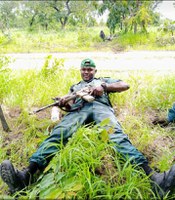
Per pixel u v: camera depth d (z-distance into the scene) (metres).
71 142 3.06
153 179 2.79
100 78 3.92
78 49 10.45
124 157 2.99
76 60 8.30
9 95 4.84
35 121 4.11
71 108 3.62
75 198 2.69
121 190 2.71
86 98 3.48
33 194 2.76
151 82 5.22
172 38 10.08
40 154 3.09
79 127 3.33
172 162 3.35
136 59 8.05
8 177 2.78
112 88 3.71
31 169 3.06
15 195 2.81
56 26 24.39
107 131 3.11
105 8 13.70
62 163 2.87
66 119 3.47
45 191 2.69
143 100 4.56
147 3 12.58
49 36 15.26
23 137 3.90
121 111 4.35
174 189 2.79
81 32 13.31
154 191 2.76
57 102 3.59
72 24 24.16
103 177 2.96
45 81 5.39
